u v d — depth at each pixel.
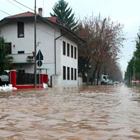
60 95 13.55
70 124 4.91
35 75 24.59
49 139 3.72
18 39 35.12
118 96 13.00
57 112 6.60
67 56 37.19
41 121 5.23
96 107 7.75
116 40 46.38
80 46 46.53
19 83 23.36
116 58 47.75
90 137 3.84
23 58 32.44
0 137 3.84
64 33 34.16
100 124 4.92
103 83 68.31
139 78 46.34
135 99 10.95
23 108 7.43
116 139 3.72
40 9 38.72
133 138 3.78
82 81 51.84
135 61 43.84
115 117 5.80
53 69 33.72
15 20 34.88
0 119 5.48
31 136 3.90
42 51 34.19
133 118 5.66
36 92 16.67
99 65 50.09
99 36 45.34
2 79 23.84
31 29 34.62
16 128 4.52
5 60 26.91
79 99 10.84
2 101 9.69
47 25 34.00
